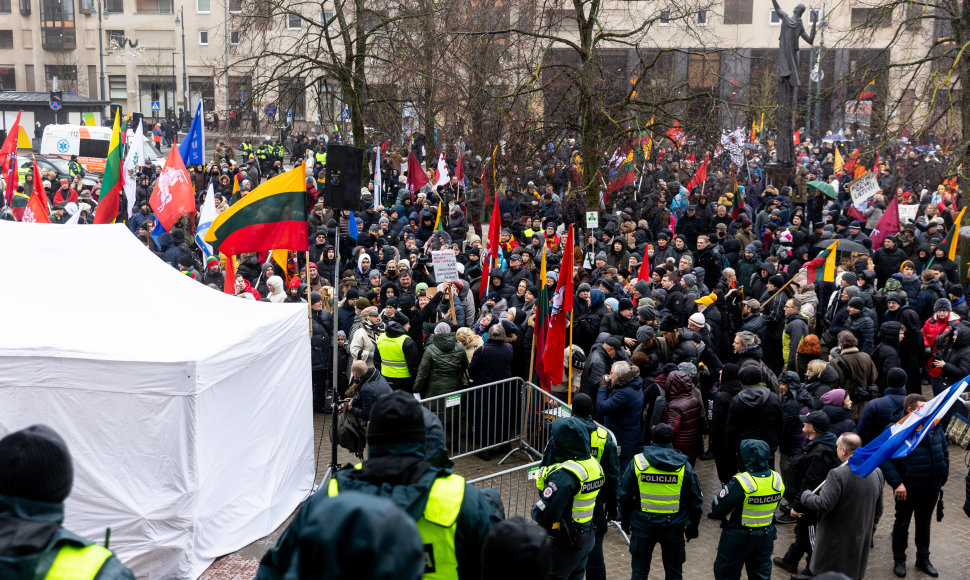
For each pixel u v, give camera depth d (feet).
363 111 83.05
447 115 87.51
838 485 23.13
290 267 47.47
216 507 24.64
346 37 76.69
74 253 28.84
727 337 39.83
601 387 31.35
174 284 29.09
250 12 80.94
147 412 22.89
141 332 24.97
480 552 10.26
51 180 78.28
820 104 139.23
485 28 76.38
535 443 34.19
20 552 8.09
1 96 142.31
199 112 49.93
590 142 59.21
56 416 22.88
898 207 61.00
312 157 97.81
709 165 79.10
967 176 50.98
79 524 23.16
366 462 10.12
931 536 29.43
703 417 29.96
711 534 29.04
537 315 33.73
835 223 73.05
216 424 24.38
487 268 43.29
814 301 42.19
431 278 49.83
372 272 44.62
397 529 5.84
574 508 20.16
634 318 38.11
